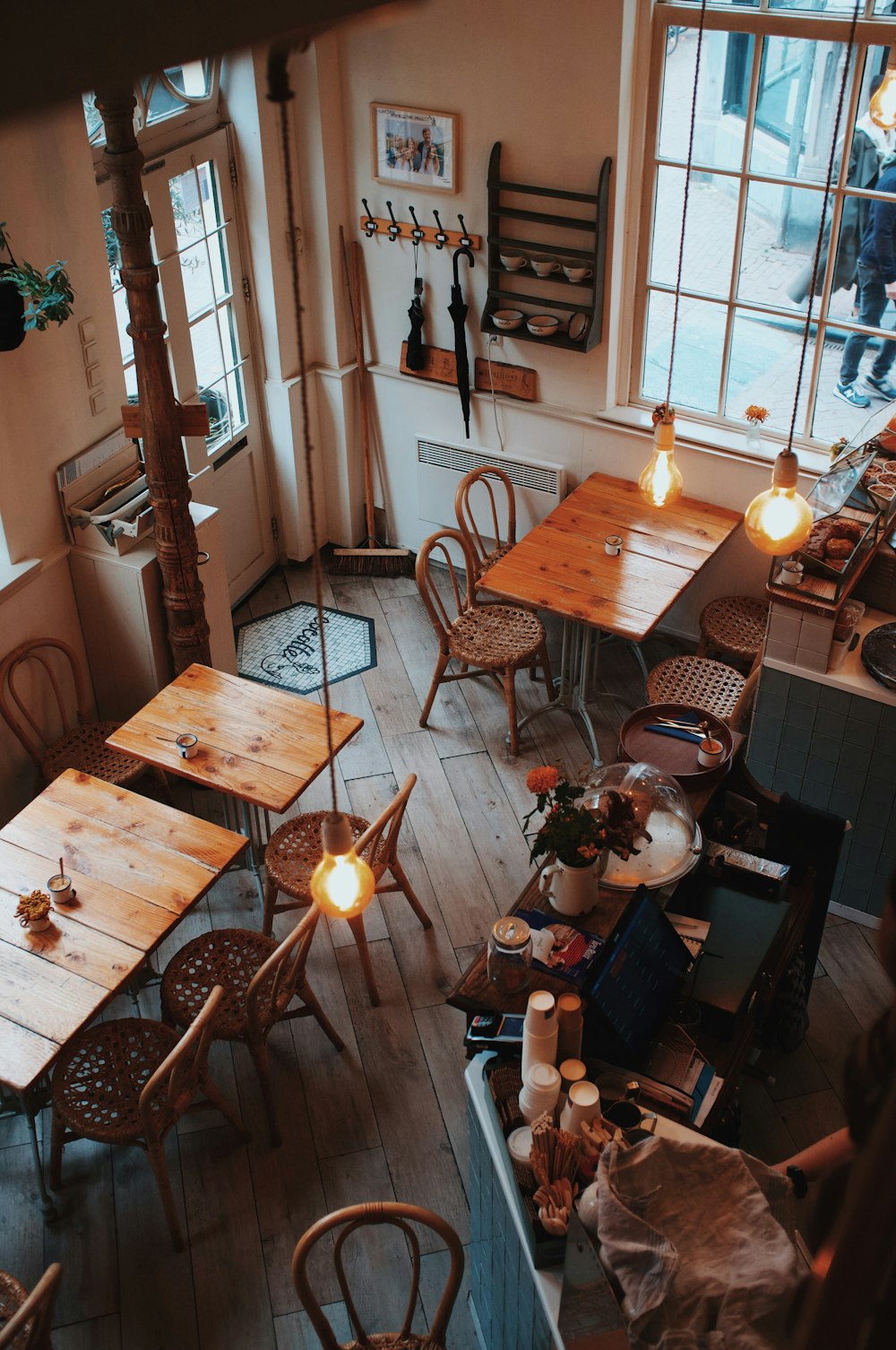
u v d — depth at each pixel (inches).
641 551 195.5
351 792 193.0
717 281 194.1
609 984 107.2
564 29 181.2
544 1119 97.8
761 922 124.8
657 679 187.9
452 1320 129.0
